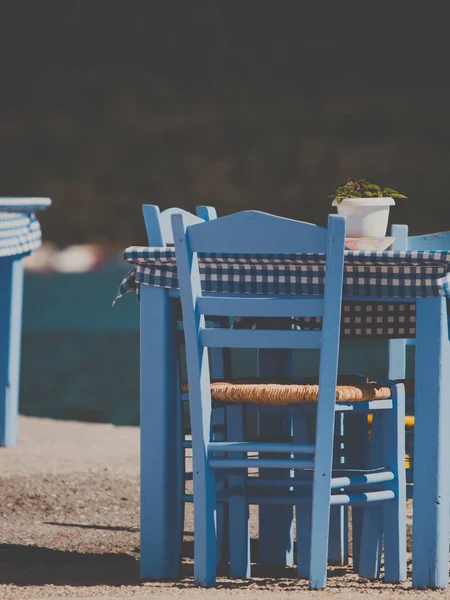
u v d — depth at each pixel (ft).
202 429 21.62
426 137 185.57
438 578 21.83
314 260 21.61
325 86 187.62
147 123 193.47
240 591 21.16
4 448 41.78
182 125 193.47
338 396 21.27
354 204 22.84
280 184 191.83
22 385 66.49
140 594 20.90
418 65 183.32
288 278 22.00
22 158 195.83
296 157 191.11
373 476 22.13
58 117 193.88
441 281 21.39
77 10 187.52
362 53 184.44
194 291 21.56
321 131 190.49
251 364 72.95
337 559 26.23
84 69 191.42
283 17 184.65
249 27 186.70
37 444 42.83
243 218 21.11
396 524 22.66
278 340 21.29
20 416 51.80
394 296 21.70
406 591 21.33
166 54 189.88
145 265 22.65
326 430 20.97
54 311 112.57
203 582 21.86
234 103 191.52
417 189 187.01
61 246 194.90
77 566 24.67
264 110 190.60
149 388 22.80
